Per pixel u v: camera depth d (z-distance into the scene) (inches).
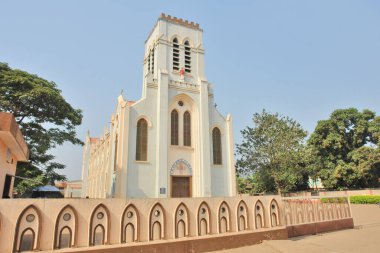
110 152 1121.4
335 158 1796.3
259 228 447.5
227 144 1144.8
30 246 285.6
